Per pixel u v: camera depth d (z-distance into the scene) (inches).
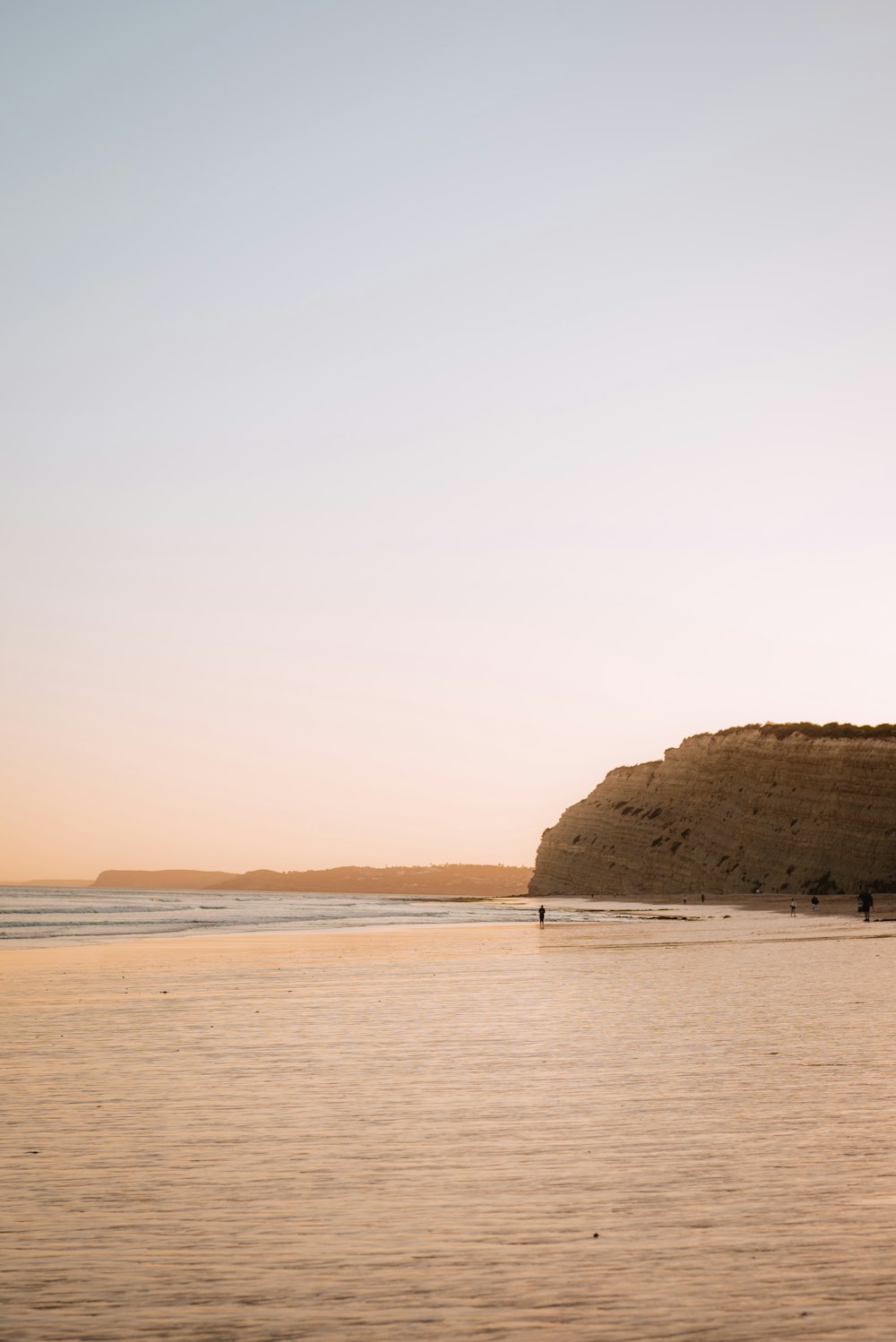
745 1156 368.2
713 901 4343.0
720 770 5285.4
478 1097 478.6
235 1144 398.6
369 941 2003.0
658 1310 240.4
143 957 1551.4
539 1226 298.7
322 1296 252.5
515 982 1056.2
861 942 1631.4
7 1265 276.2
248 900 7465.6
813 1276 258.8
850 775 4554.6
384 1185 341.7
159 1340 229.9
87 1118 445.4
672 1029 679.1
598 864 5885.8
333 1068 560.1
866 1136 394.0
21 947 1859.0
